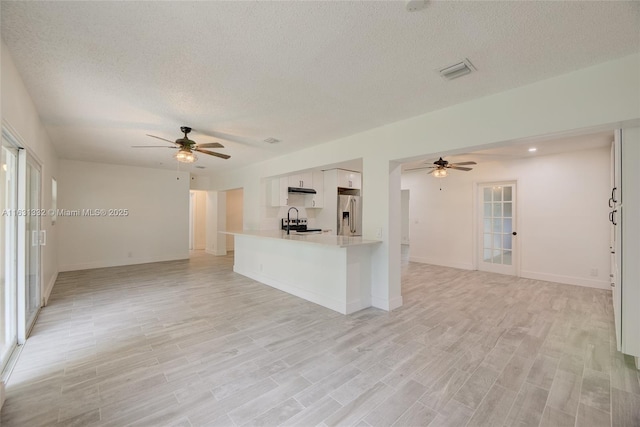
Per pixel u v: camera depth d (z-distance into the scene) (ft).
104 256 21.13
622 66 6.75
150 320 10.93
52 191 15.60
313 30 5.82
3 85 6.20
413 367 7.66
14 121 7.15
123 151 16.74
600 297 13.76
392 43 6.26
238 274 19.10
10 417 5.74
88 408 6.03
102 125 11.76
